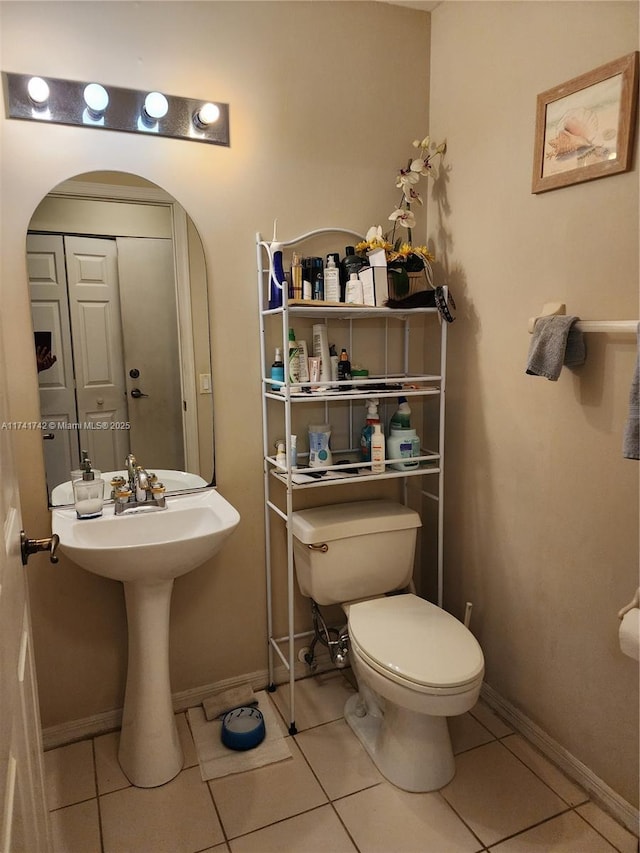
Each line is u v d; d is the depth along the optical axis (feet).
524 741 6.12
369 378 6.68
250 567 6.81
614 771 5.17
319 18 6.24
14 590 3.41
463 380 6.71
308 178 6.44
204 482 6.43
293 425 6.80
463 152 6.42
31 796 3.32
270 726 6.34
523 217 5.65
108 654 6.19
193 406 6.27
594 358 5.01
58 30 5.23
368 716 6.35
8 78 5.11
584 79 4.83
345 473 6.33
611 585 5.05
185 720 6.46
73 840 4.97
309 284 6.32
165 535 5.75
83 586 5.97
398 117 6.80
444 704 4.89
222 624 6.75
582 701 5.44
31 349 5.49
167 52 5.64
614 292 4.78
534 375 5.29
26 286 5.41
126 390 5.96
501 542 6.32
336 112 6.47
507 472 6.14
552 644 5.74
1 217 5.24
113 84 5.48
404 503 7.57
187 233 5.99
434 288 6.42
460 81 6.38
